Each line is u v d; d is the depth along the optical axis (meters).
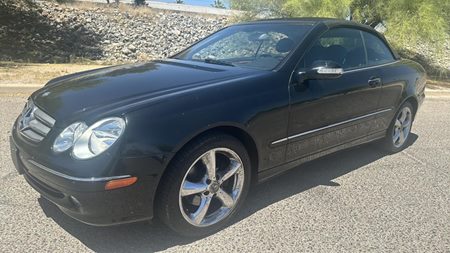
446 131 6.73
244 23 4.92
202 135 3.07
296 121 3.68
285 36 4.12
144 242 3.09
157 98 3.00
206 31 31.77
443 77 14.84
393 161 5.09
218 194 3.26
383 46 5.10
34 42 21.47
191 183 3.08
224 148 3.18
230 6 18.55
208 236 3.22
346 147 4.45
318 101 3.84
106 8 35.00
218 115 3.10
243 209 3.66
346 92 4.14
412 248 3.16
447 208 3.85
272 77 3.57
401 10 14.48
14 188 3.83
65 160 2.73
